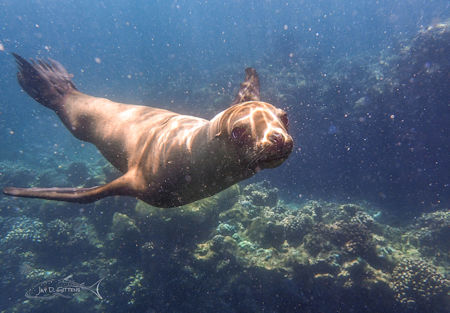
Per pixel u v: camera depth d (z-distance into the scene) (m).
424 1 69.44
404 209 14.83
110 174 12.05
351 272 8.60
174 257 8.89
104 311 8.83
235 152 1.96
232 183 2.35
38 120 35.19
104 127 3.68
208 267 8.64
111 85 45.06
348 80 19.48
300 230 10.15
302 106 18.44
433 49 15.20
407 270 8.55
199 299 8.41
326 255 9.03
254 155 1.70
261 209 11.65
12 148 25.62
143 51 75.50
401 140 16.12
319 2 96.38
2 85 54.31
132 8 115.31
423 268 8.42
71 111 4.29
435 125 15.22
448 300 7.78
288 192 17.72
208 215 9.86
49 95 4.69
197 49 63.16
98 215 11.20
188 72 34.34
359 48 42.94
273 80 20.62
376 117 16.66
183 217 9.37
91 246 10.46
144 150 2.98
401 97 15.98
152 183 2.76
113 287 9.20
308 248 9.47
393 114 16.16
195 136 2.46
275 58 29.02
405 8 71.25
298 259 8.66
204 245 9.26
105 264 9.82
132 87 40.50
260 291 8.41
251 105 1.98
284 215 11.80
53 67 5.32
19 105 40.31
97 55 83.88
